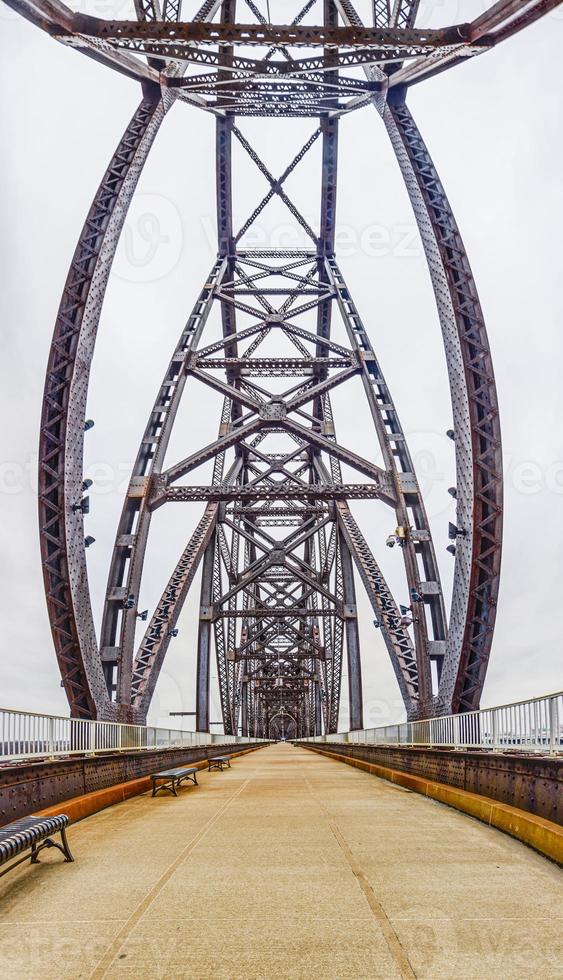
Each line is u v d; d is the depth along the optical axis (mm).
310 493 36031
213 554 59906
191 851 9742
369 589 40656
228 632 75250
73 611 27172
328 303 54281
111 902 7176
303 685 118438
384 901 7062
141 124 30078
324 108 41531
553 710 10133
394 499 36281
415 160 29781
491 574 26781
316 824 12180
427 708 32250
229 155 49188
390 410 39562
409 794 17812
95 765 15703
